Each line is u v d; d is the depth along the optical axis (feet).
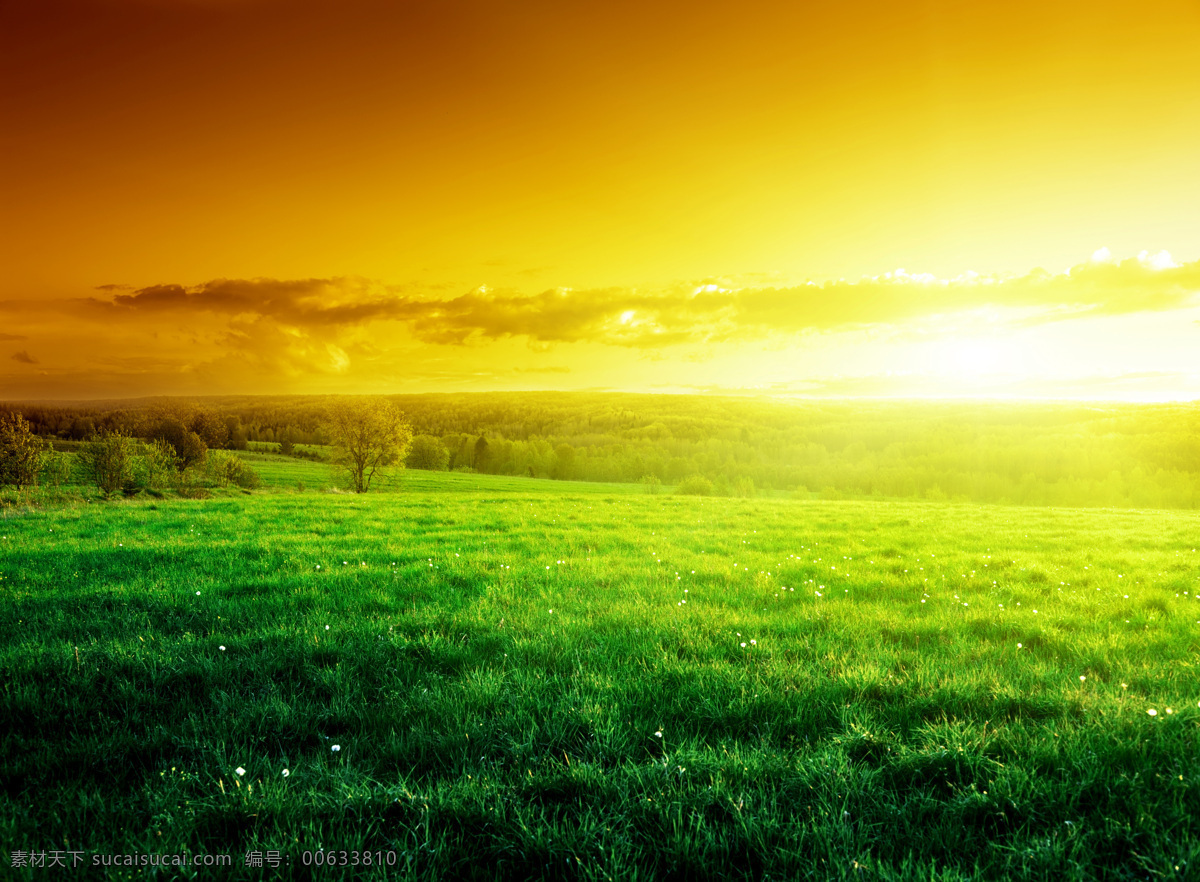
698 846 10.51
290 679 18.34
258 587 29.78
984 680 17.72
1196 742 13.44
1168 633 23.04
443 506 76.59
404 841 10.66
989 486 284.41
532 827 11.07
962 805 11.53
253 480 190.29
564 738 14.53
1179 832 10.77
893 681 17.69
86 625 22.63
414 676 18.56
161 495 123.95
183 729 14.79
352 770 12.96
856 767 13.02
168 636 21.74
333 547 41.70
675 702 16.44
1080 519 71.87
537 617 24.71
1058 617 25.53
